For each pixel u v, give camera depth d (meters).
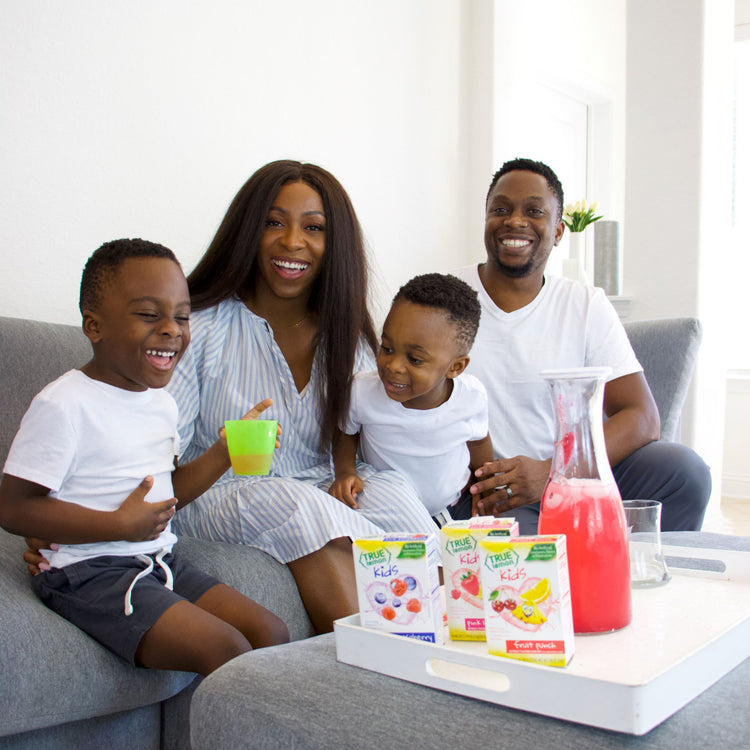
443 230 3.61
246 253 1.68
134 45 2.32
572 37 4.36
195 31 2.50
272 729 0.81
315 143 2.96
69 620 1.18
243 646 1.14
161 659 1.15
